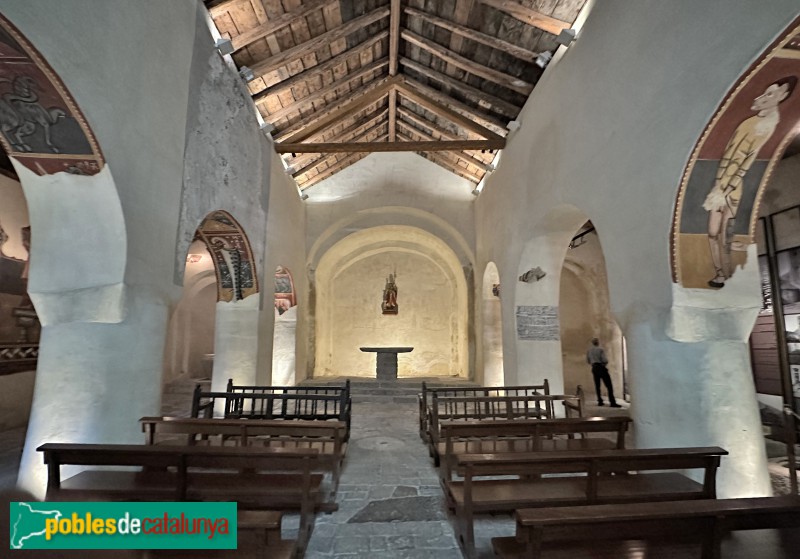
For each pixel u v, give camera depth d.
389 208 11.23
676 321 3.78
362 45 7.20
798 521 2.10
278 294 10.02
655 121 3.95
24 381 6.83
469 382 11.02
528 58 6.44
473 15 6.20
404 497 4.04
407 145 8.34
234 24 5.76
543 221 6.63
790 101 3.18
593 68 5.09
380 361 10.95
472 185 11.23
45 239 3.78
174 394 10.38
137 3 4.02
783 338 6.29
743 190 3.67
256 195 7.29
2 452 5.35
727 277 3.80
